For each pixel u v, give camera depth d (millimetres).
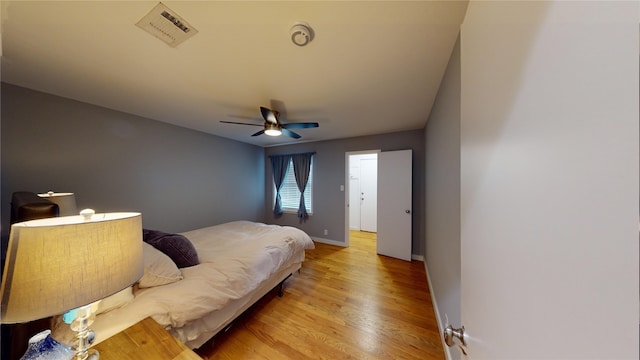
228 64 1605
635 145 188
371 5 1063
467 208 687
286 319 1959
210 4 1066
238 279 1659
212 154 3854
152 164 2992
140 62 1588
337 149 4215
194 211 3553
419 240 3445
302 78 1814
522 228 382
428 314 2045
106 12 1119
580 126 261
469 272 661
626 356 193
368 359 1533
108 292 750
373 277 2812
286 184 4871
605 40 229
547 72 321
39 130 2084
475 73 621
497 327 467
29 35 1293
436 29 1222
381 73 1719
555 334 298
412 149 3518
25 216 1050
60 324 1052
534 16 353
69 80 1867
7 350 1054
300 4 1060
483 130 557
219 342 1683
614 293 210
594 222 238
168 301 1255
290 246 2482
